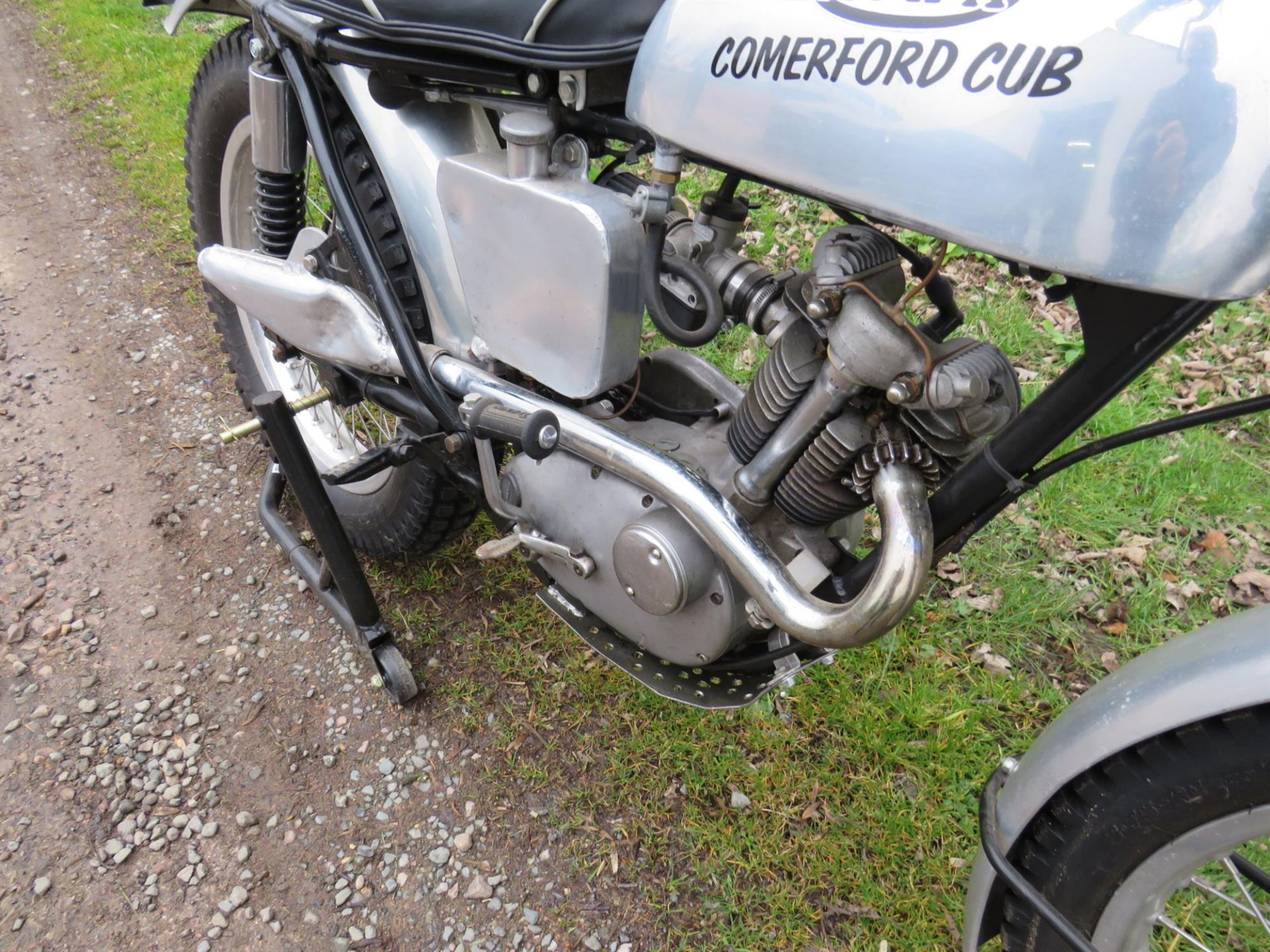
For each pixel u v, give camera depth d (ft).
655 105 3.36
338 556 5.46
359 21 3.94
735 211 3.91
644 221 3.59
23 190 11.71
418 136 4.54
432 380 4.56
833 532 4.31
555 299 3.84
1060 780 3.26
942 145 2.64
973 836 5.15
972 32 2.57
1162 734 3.01
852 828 5.18
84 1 17.98
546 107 3.91
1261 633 2.85
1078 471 7.63
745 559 3.58
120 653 6.15
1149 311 2.77
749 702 4.33
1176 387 8.73
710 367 4.74
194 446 7.83
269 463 7.49
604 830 5.19
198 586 6.64
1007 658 6.25
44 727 5.69
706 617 4.07
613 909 4.85
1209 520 7.35
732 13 3.08
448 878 4.98
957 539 3.66
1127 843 3.21
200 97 6.66
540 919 4.81
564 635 6.26
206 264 5.56
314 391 7.18
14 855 5.03
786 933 4.75
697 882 4.96
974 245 2.69
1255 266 2.36
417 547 6.26
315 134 4.67
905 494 3.33
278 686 5.97
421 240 4.58
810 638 3.45
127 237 10.74
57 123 13.46
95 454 7.74
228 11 5.94
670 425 4.57
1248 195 2.29
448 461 4.85
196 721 5.73
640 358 4.84
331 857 5.06
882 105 2.73
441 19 3.78
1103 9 2.39
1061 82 2.44
